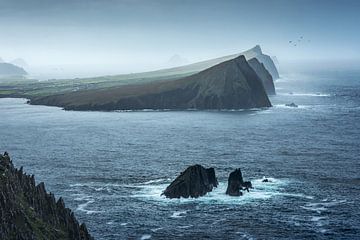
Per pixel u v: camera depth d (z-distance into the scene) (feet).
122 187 453.17
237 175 444.96
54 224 301.84
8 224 260.01
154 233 341.41
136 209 391.24
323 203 401.29
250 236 334.24
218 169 515.09
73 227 306.35
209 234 338.75
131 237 334.65
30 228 270.67
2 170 298.76
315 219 364.99
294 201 407.03
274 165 528.63
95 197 422.41
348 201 405.80
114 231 345.51
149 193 434.71
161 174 498.69
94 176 491.72
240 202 407.23
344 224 354.74
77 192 437.58
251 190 439.22
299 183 459.32
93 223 360.89
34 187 320.91
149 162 551.18
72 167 529.86
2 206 266.77
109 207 395.96
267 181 465.88
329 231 341.82
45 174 500.74
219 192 437.17
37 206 302.04
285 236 333.42
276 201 407.85
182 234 339.16
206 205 401.08
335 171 501.15
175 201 412.36
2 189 276.00
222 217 371.97
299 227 349.41
